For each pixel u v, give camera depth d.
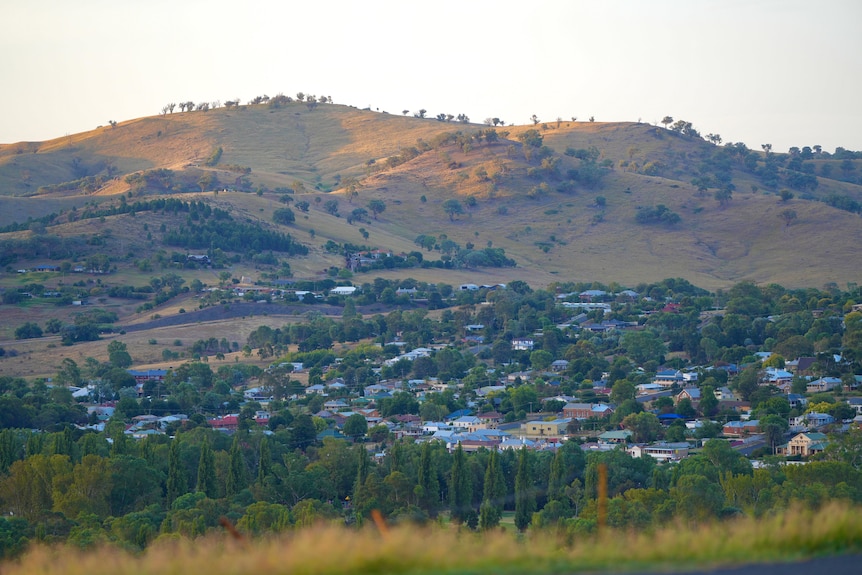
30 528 189.25
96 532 182.38
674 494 196.00
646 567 73.56
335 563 73.75
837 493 189.88
